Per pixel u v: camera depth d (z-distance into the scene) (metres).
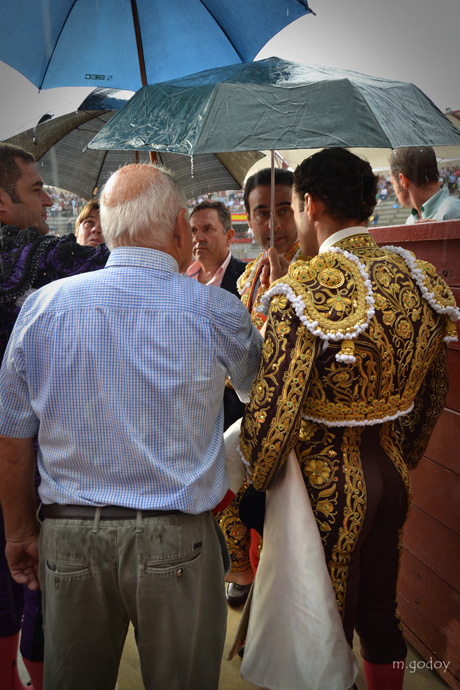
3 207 1.44
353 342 1.19
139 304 1.12
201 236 2.23
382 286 1.23
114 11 1.80
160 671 1.17
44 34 1.74
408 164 2.01
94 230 2.09
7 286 1.36
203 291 1.17
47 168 2.12
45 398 1.12
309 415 1.30
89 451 1.11
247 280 1.94
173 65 1.91
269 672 1.27
